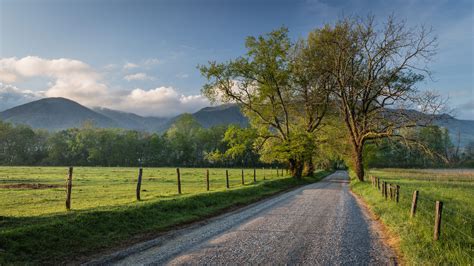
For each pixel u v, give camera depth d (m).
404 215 13.81
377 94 38.00
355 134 41.53
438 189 28.17
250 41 41.75
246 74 42.50
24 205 17.30
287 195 27.14
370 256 9.02
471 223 12.13
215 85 42.28
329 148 51.09
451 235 10.24
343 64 39.56
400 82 38.31
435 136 35.59
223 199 21.22
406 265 8.20
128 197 21.55
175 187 31.42
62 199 20.28
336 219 15.11
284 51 42.34
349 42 38.91
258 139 45.66
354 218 15.52
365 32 37.91
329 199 23.89
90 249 9.59
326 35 41.47
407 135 35.22
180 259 8.49
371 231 12.53
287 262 8.31
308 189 33.91
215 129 141.88
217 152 45.41
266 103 44.81
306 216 15.88
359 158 40.75
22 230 9.41
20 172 59.69
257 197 25.20
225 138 44.78
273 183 35.25
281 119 48.88
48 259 8.51
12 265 7.70
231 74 41.97
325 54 42.53
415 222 12.01
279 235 11.51
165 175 56.38
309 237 11.23
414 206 13.34
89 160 128.12
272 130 48.50
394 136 36.31
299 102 47.03
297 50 45.91
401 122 35.03
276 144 45.81
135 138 137.75
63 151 127.44
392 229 12.23
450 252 8.43
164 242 10.57
